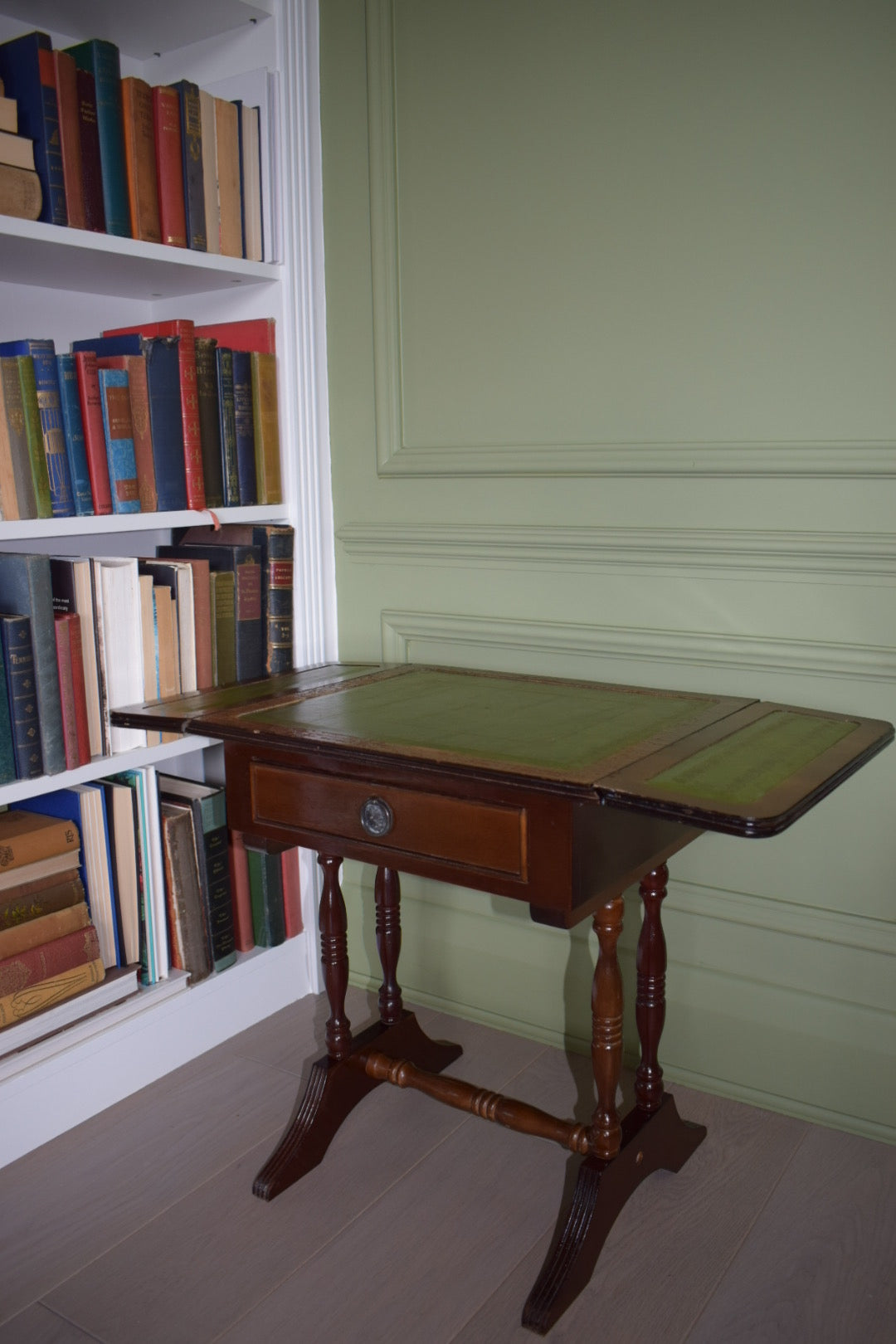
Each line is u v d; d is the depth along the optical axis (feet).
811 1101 6.64
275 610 7.42
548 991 7.50
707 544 6.37
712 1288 5.26
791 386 6.04
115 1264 5.46
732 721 5.62
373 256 7.30
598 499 6.78
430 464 7.33
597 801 4.36
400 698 6.24
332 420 7.80
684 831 5.62
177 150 6.60
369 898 8.20
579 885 4.65
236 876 7.66
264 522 7.71
